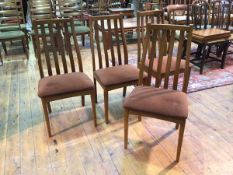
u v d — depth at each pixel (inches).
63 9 164.7
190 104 98.5
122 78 82.0
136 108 64.7
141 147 75.5
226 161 69.6
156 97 67.4
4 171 67.3
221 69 132.0
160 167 67.8
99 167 68.3
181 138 65.7
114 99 103.7
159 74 74.8
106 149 75.0
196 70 130.6
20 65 143.7
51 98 74.8
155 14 97.3
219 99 102.2
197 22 137.8
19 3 157.3
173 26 67.7
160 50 72.1
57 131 83.4
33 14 158.1
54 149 75.2
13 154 73.4
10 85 117.6
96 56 153.1
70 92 75.9
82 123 87.7
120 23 89.4
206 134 80.8
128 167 68.1
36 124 87.4
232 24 163.9
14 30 153.9
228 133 81.3
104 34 88.7
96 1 209.2
